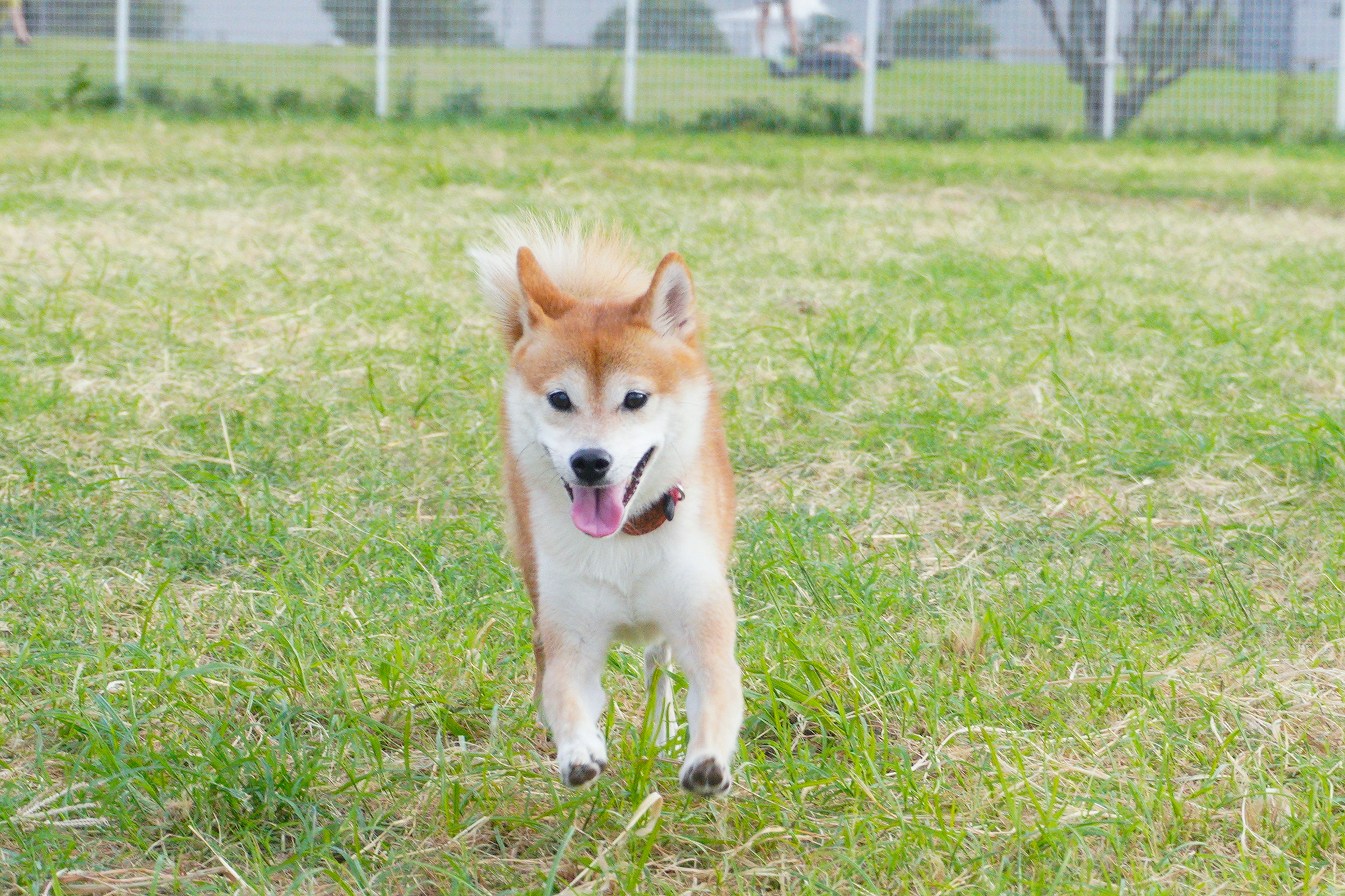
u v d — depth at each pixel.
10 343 6.52
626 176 14.40
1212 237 11.28
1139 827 2.90
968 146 19.69
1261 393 6.30
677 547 3.09
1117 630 3.88
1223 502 5.00
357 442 5.44
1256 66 21.78
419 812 3.04
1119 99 21.78
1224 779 3.13
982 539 4.73
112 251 8.89
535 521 3.17
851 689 3.50
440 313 7.32
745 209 12.14
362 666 3.69
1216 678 3.63
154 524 4.56
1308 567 4.44
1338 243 11.14
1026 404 6.12
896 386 6.41
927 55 21.97
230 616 3.93
